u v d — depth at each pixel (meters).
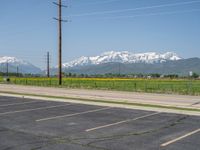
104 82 72.50
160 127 15.10
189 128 14.88
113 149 11.32
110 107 22.33
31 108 21.75
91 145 11.83
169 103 24.58
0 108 21.72
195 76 131.62
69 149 11.30
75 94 32.88
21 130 14.45
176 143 12.16
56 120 16.98
